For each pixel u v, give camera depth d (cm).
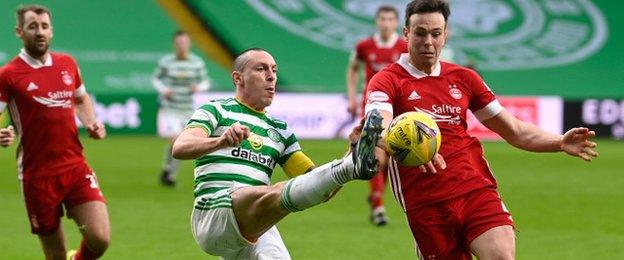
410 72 1403
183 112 3462
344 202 2919
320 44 5669
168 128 3409
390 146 1264
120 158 3994
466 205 1361
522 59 5719
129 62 5466
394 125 1266
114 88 5322
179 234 2341
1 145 1559
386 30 2656
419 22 1370
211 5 5669
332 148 4334
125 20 5616
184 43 3478
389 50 2662
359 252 2125
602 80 5669
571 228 2503
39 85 1648
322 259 2044
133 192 3072
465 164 1380
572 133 1382
